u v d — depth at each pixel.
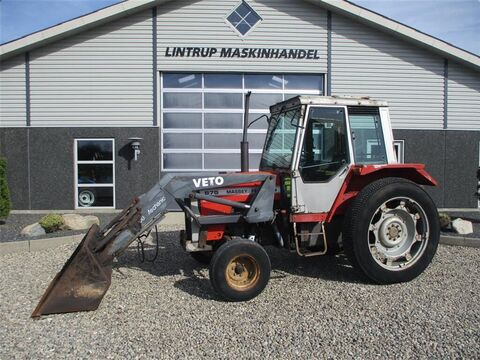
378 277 5.30
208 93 11.70
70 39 11.39
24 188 11.45
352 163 5.53
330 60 11.82
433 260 6.45
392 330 3.98
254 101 11.80
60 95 11.47
